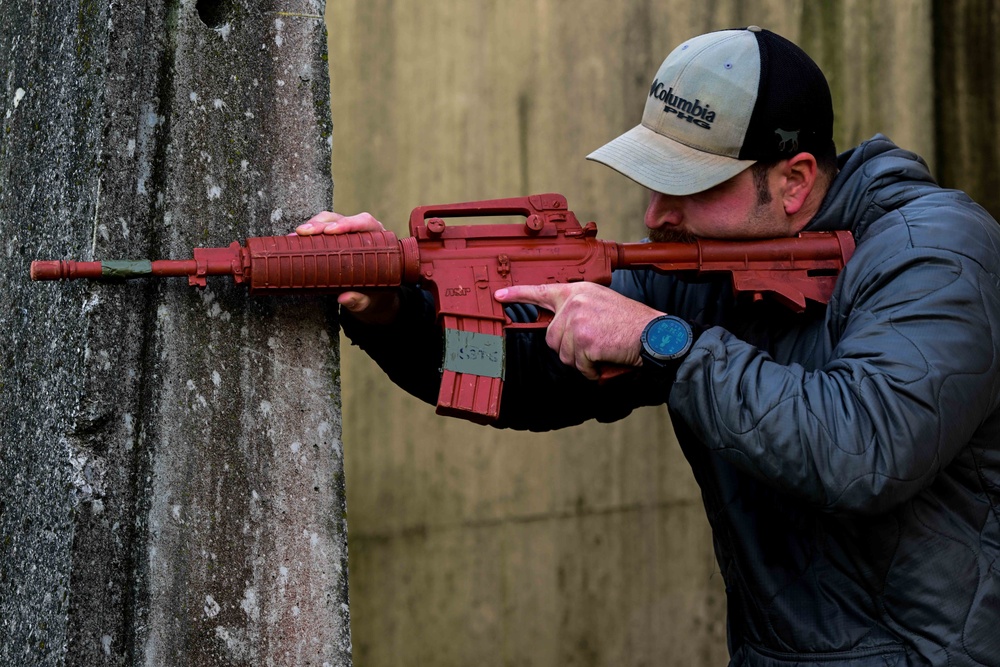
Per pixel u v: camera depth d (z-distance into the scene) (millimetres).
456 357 5320
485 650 11961
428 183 11656
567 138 12305
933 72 13805
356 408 11492
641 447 12945
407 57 11594
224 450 5211
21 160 5488
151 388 5070
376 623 11383
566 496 12500
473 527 11977
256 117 5379
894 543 5059
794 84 5477
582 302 5312
